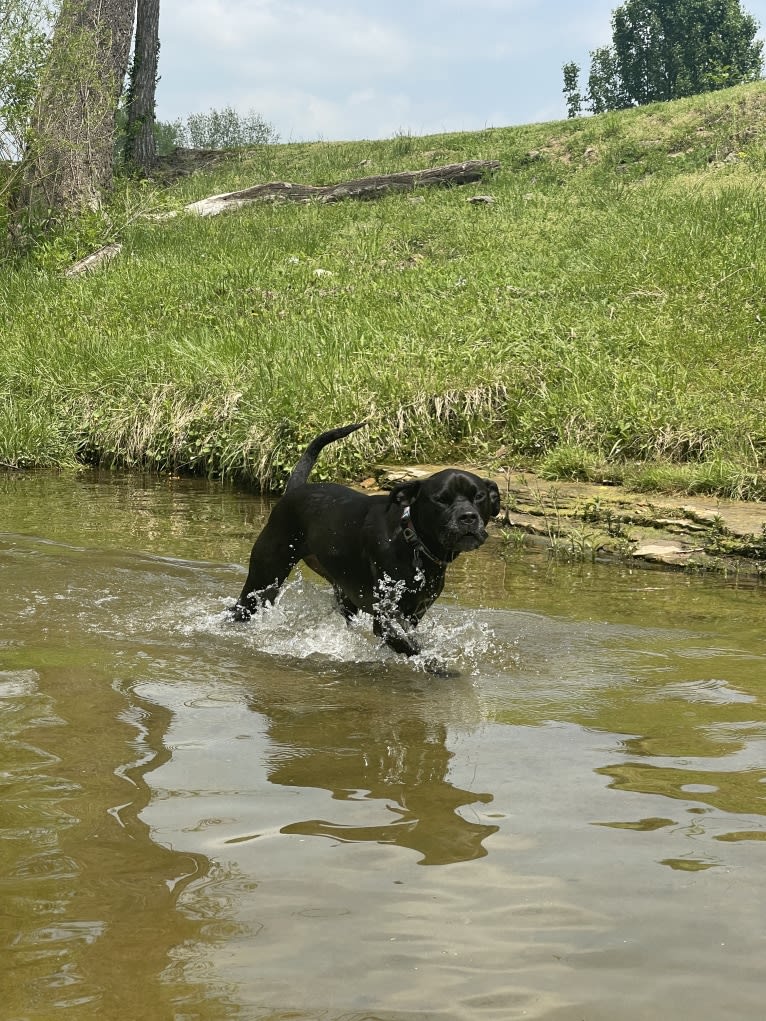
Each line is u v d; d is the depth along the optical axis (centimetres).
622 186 1914
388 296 1364
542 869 238
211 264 1574
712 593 604
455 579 647
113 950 200
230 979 189
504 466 932
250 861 241
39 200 1902
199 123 4666
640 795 288
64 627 502
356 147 2659
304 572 668
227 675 430
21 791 286
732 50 6116
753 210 1455
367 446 973
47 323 1433
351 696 402
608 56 6475
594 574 662
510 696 403
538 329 1135
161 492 984
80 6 1814
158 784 294
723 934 206
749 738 343
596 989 186
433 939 204
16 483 1034
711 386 967
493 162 2162
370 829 262
